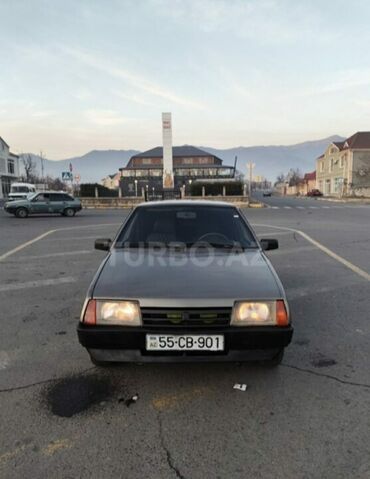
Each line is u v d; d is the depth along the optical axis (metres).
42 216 21.48
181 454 2.18
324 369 3.18
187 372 3.09
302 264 7.48
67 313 4.56
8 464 2.10
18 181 65.31
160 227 4.11
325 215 20.62
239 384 2.92
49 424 2.45
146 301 2.67
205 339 2.63
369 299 5.12
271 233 12.46
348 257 8.21
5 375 3.09
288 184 96.19
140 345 2.66
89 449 2.22
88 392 2.83
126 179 75.69
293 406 2.65
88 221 17.72
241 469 2.07
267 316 2.72
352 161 54.78
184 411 2.59
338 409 2.62
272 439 2.30
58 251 9.01
